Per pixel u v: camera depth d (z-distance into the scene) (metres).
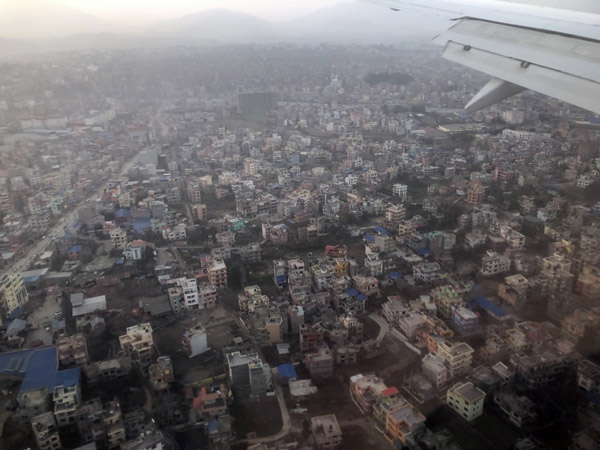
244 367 65.12
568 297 77.00
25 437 58.78
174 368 69.81
